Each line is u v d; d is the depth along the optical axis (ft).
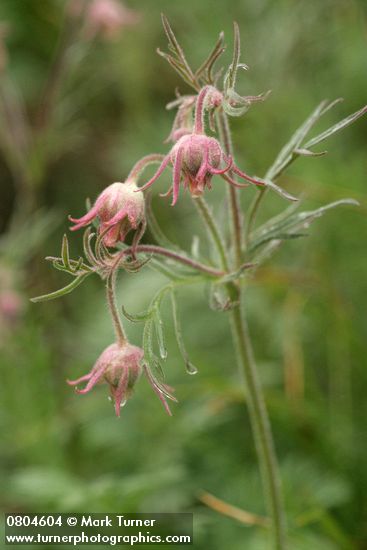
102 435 2.46
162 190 2.89
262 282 2.49
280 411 2.39
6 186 3.57
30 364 2.60
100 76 3.29
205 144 1.78
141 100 3.18
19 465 2.56
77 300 3.03
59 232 3.27
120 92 3.48
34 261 3.11
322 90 2.68
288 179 2.55
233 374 2.56
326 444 2.35
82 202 3.37
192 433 2.43
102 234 1.79
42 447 2.54
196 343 2.60
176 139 1.89
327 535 2.25
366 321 2.50
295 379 2.40
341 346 2.43
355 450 2.33
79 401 2.58
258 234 1.96
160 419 2.46
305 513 2.19
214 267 1.97
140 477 2.21
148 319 1.85
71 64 2.77
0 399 2.57
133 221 1.80
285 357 2.50
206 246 2.79
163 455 2.42
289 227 1.91
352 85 2.65
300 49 2.73
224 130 1.89
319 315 2.54
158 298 1.87
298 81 2.72
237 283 1.95
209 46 2.87
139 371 1.85
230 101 1.80
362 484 2.30
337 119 2.65
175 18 3.17
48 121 2.75
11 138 2.77
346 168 2.53
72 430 2.57
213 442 2.43
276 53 2.74
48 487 2.20
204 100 1.80
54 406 2.59
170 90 3.30
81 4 2.80
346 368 2.42
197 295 2.63
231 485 2.34
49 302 2.89
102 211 1.81
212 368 2.51
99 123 3.50
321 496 2.23
